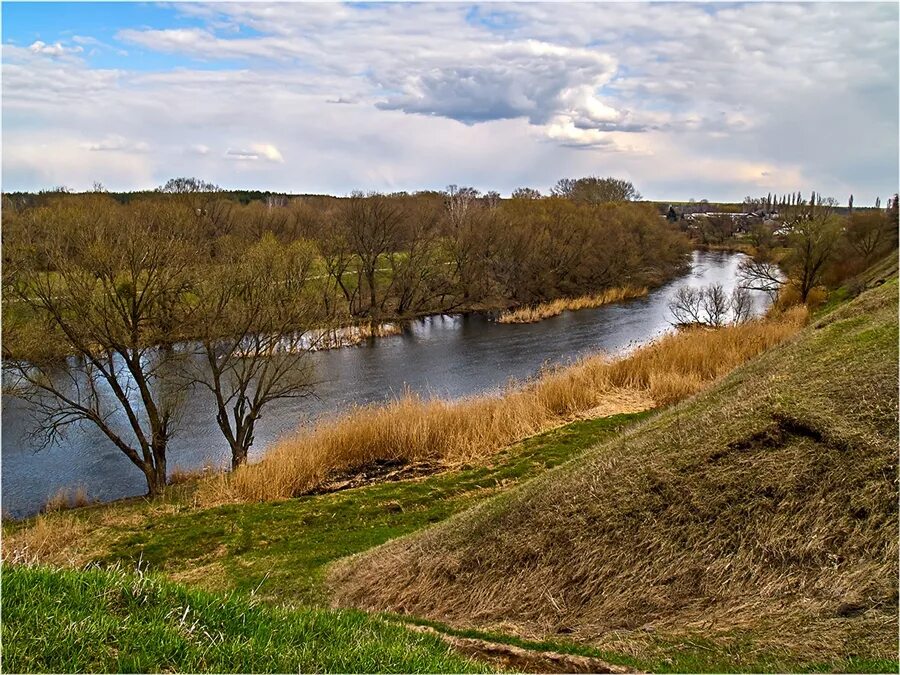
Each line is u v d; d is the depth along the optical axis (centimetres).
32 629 385
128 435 2242
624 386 2041
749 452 757
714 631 580
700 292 3669
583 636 640
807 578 598
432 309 4450
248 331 2097
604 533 747
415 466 1516
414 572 845
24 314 1745
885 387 775
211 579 980
